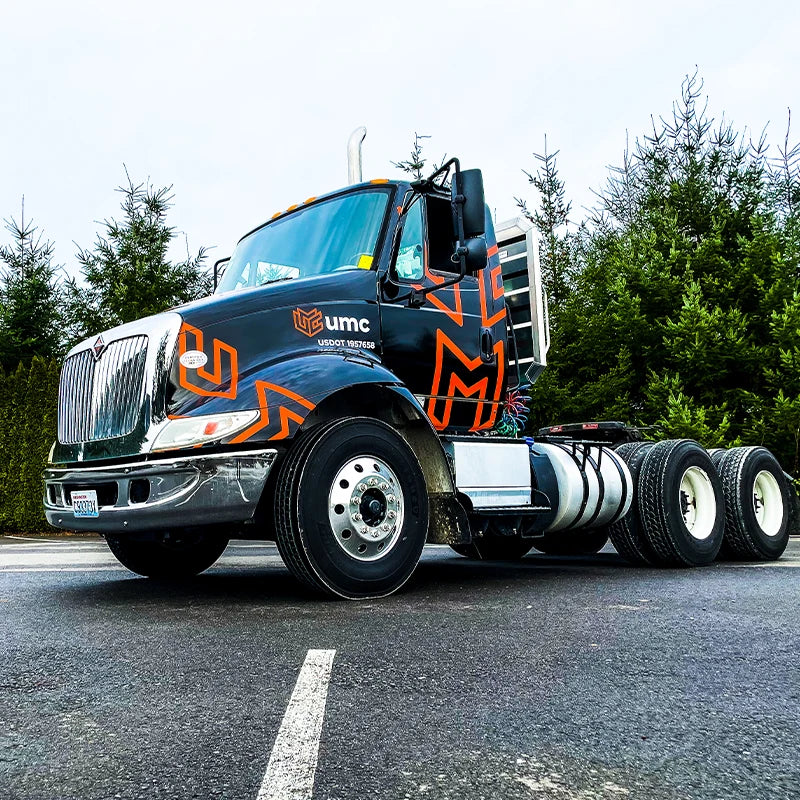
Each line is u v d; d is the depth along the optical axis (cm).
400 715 217
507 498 525
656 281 1369
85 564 686
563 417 1384
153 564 564
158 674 264
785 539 712
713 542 652
